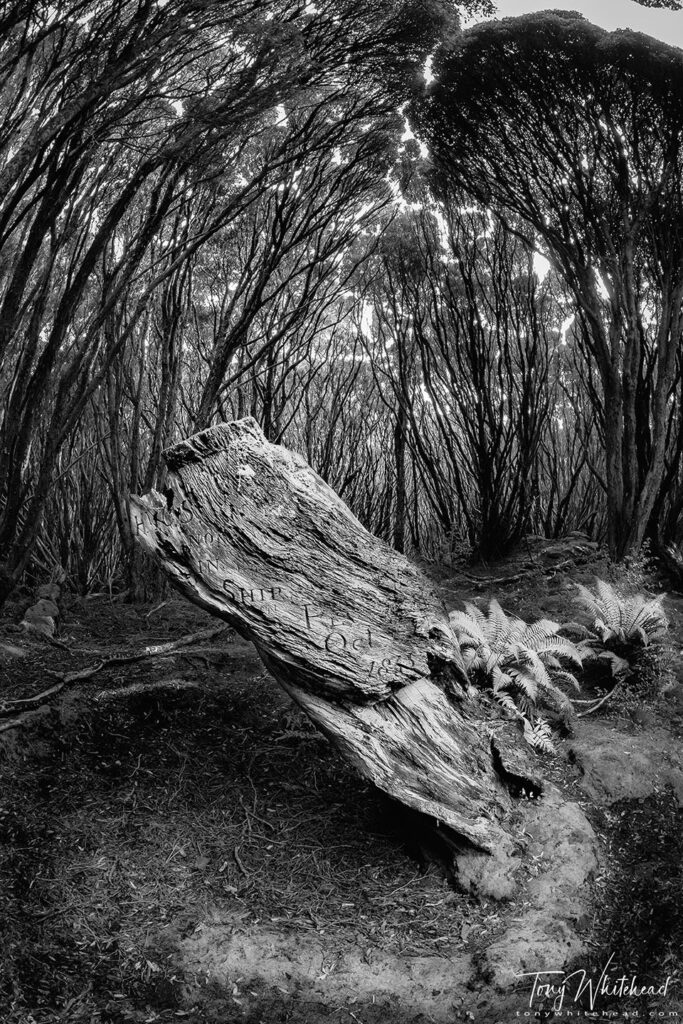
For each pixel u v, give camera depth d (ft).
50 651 18.37
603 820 13.89
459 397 28.89
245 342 27.48
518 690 16.46
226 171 23.95
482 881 12.58
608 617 18.13
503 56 22.52
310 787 14.74
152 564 27.07
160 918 11.68
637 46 21.04
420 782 13.17
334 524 14.44
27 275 17.71
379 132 25.84
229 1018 10.24
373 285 30.45
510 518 28.89
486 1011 10.58
